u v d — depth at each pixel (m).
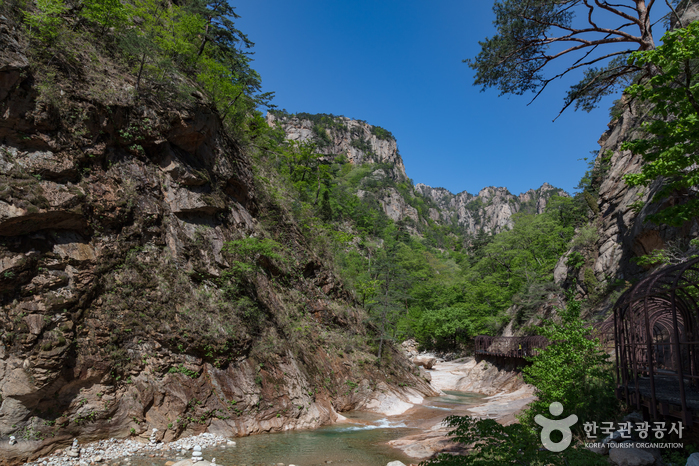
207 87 23.03
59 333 11.70
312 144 47.47
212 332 15.77
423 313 59.31
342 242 41.53
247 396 16.00
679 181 9.99
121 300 13.86
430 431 16.84
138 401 13.19
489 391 30.91
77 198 13.05
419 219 191.25
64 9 14.56
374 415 21.03
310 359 21.38
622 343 10.21
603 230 35.75
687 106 9.70
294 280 25.14
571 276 38.25
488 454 6.93
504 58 18.41
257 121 32.59
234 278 18.72
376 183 185.00
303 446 14.07
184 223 17.56
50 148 12.85
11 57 12.00
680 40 9.49
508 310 47.62
